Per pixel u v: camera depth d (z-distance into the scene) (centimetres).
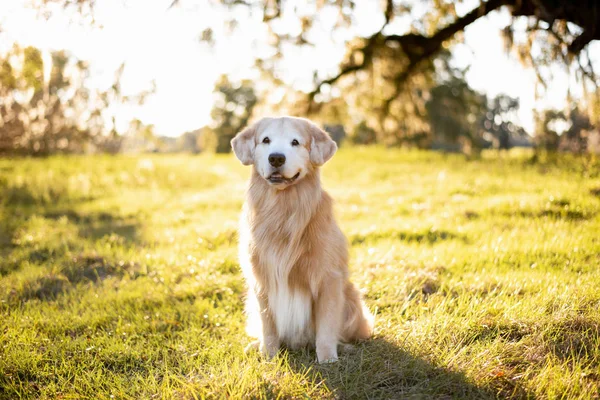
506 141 3741
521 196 781
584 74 805
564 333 322
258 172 362
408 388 284
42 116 1659
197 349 362
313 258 342
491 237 592
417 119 1308
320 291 346
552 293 377
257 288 355
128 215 939
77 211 958
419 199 885
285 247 344
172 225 820
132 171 1402
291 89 1184
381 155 1750
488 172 1166
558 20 834
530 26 869
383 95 1241
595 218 630
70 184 1188
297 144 351
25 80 886
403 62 1186
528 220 650
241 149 377
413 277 465
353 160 1642
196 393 286
